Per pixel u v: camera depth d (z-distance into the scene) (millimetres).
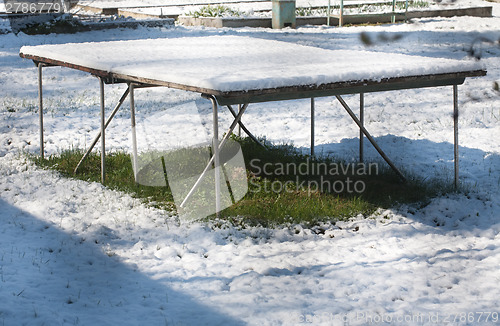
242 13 21172
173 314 4379
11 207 6574
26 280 4895
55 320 4238
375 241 5680
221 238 5734
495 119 10211
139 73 5977
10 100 11461
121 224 6062
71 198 6758
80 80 13383
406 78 5973
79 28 17969
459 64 6305
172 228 5953
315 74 5539
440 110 10883
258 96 5508
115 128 9859
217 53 7391
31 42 16547
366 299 4570
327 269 5082
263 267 5109
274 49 7816
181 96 12164
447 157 8328
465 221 6250
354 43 16922
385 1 24266
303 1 25047
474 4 24109
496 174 7621
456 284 4809
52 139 9281
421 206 6613
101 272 5094
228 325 4195
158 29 18453
